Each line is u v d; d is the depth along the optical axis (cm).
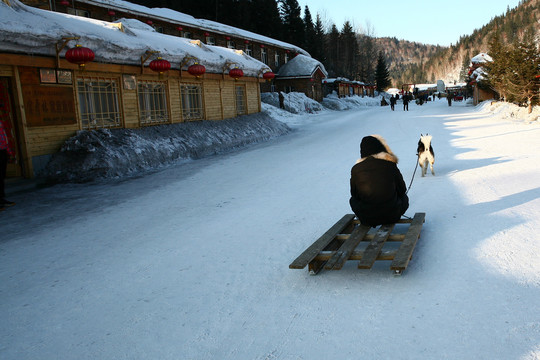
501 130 1628
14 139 1012
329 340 291
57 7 2281
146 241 564
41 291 421
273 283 398
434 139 1489
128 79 1334
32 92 1030
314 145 1645
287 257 464
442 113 3114
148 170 1211
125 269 466
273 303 357
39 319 362
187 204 772
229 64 1892
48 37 1013
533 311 301
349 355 271
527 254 402
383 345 278
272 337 303
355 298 349
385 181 453
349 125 2567
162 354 295
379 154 455
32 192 943
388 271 399
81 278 448
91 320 354
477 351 262
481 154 1068
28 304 393
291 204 711
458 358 257
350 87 6731
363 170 459
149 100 1461
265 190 848
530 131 1516
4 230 656
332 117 3494
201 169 1195
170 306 368
